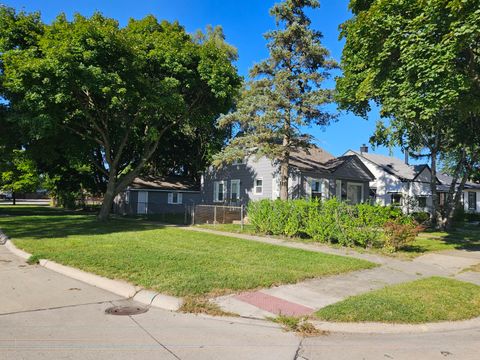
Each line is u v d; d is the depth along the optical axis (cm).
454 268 1020
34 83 1670
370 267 975
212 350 463
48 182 3859
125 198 3334
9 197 7338
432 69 967
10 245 1223
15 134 2167
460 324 589
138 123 2269
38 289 718
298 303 655
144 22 2105
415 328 564
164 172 3847
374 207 1241
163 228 1769
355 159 2878
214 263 925
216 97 2077
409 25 1041
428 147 2361
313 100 1952
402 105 1071
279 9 2052
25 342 466
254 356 450
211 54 2081
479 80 1115
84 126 2166
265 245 1255
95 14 1850
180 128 2805
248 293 700
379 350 482
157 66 2000
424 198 3247
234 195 2862
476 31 902
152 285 714
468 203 3981
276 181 2575
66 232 1536
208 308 612
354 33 1199
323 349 480
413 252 1252
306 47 2012
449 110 1388
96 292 708
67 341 474
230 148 2247
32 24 1956
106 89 1647
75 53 1648
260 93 2064
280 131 2022
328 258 1049
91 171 3250
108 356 433
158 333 514
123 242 1251
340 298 690
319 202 1396
